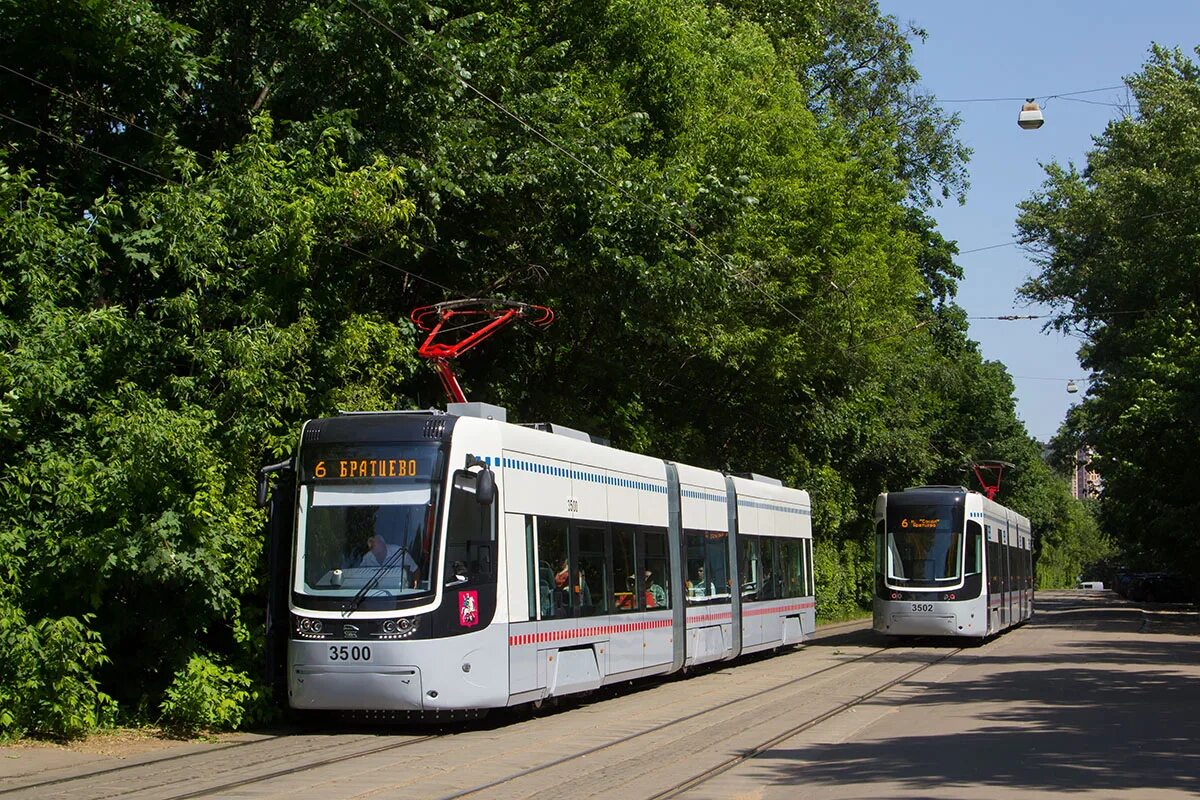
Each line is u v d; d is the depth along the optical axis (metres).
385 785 11.08
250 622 16.11
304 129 18.44
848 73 47.72
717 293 23.66
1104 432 49.94
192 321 16.23
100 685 15.30
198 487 15.17
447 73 19.69
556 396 27.28
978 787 10.66
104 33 16.89
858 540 54.50
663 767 12.17
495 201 21.94
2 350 14.69
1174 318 40.78
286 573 15.66
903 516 31.11
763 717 16.48
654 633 20.11
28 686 13.84
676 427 34.69
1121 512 60.25
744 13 36.53
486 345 25.30
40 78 17.52
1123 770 11.62
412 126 20.05
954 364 58.12
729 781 11.38
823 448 42.12
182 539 14.94
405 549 14.82
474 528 15.23
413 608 14.56
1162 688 19.80
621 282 22.25
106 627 15.22
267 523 16.20
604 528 18.73
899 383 46.44
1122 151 41.91
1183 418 40.34
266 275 16.72
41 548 14.57
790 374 32.97
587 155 21.61
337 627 14.62
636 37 24.88
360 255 19.14
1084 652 28.59
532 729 15.44
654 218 21.95
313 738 14.71
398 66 19.48
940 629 30.25
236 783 11.21
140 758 12.97
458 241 22.61
